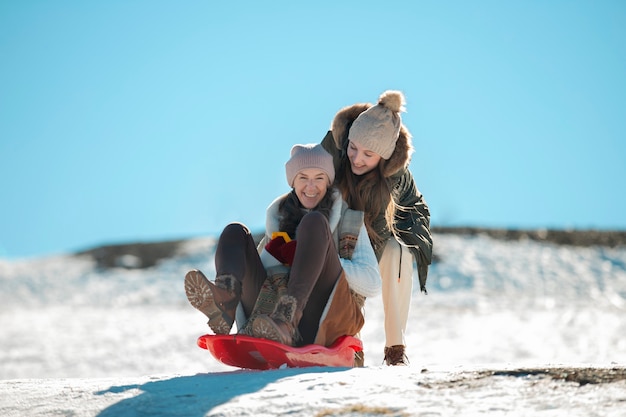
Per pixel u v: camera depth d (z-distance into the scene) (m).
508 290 43.78
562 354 21.42
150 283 49.38
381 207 7.77
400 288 8.22
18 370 21.84
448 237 57.44
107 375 20.73
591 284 46.34
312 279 6.17
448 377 5.05
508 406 4.44
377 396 4.68
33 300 45.84
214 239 61.72
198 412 4.54
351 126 7.92
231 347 6.14
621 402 4.46
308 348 6.16
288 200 7.26
